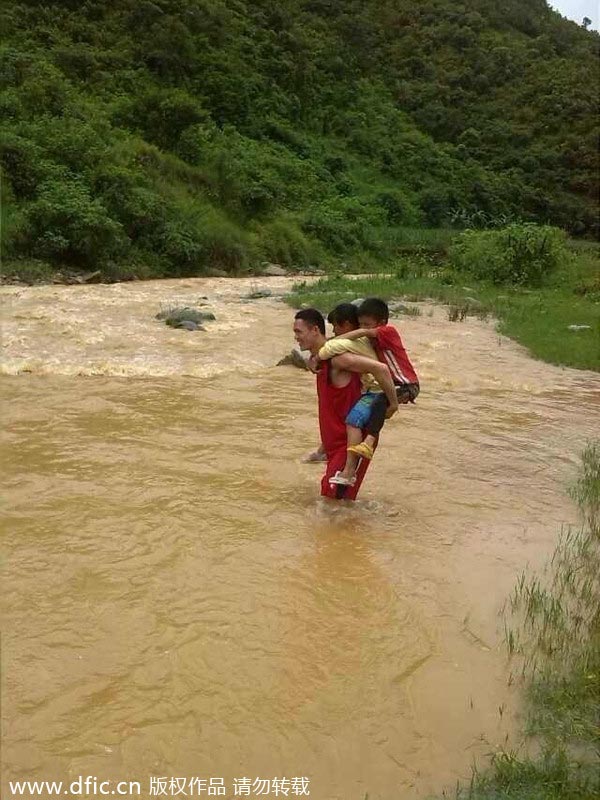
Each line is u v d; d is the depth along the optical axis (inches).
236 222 1085.1
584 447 246.4
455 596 143.3
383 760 100.3
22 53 1082.7
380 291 614.5
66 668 113.9
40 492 179.9
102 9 1391.5
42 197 764.0
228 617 129.8
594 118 2116.1
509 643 126.3
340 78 1971.0
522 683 118.1
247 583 141.9
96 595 134.6
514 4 2728.8
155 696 109.0
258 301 571.8
